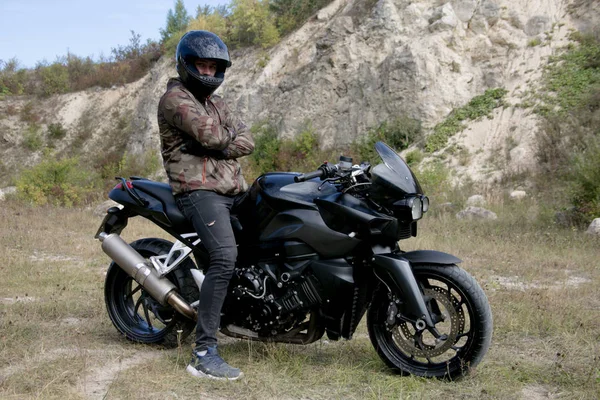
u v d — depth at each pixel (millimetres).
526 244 10125
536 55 22109
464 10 24047
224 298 4238
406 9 25547
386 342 4301
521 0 23781
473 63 23156
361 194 4164
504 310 5824
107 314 5672
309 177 4043
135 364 4379
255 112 29859
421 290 4145
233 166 4508
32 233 11125
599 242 10250
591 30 21938
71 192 22359
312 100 26234
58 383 3883
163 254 4809
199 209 4277
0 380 3938
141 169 34219
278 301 4230
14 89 45406
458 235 10945
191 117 4203
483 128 20609
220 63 4430
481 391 3887
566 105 19391
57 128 41781
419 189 4121
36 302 5941
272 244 4301
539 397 3857
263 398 3770
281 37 33406
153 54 44250
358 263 4156
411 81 23172
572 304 6039
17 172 39625
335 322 4176
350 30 26562
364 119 24266
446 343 4047
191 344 4863
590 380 4078
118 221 4879
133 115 41062
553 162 17547
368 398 3775
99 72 44969
